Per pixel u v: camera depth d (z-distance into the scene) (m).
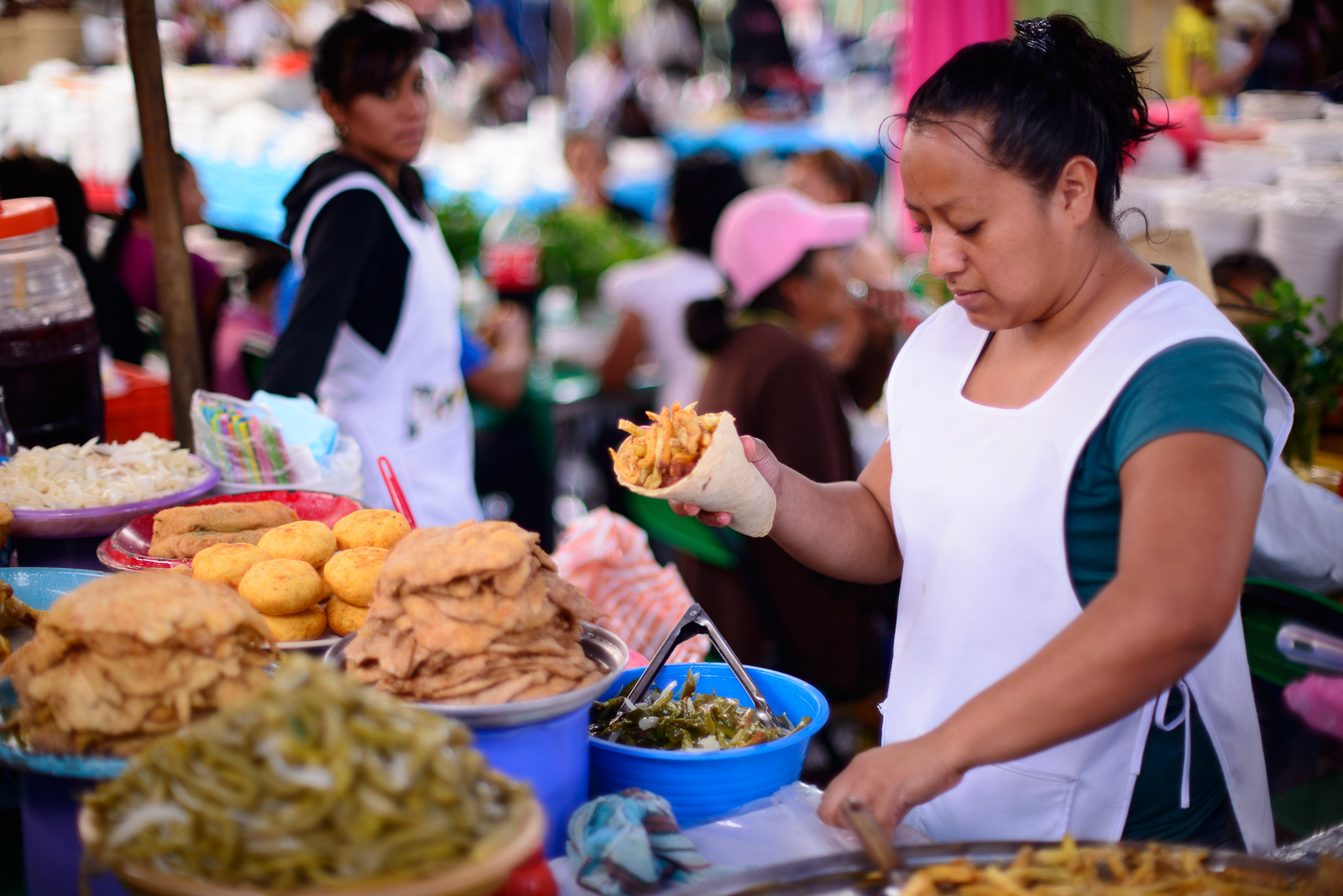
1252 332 2.47
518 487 4.73
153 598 1.11
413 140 2.72
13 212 2.31
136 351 3.97
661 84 8.98
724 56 9.48
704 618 1.48
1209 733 1.38
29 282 2.32
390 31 2.64
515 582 1.17
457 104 6.88
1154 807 1.37
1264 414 1.17
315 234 2.61
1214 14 4.20
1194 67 4.20
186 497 1.98
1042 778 1.35
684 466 1.39
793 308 3.03
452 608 1.16
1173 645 1.02
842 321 3.46
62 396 2.39
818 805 1.28
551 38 8.88
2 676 1.22
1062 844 1.07
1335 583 2.22
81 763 1.05
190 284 2.69
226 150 5.16
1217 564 1.04
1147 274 1.31
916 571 1.43
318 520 1.94
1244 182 3.30
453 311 2.92
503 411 4.61
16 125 5.07
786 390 2.81
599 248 5.49
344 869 0.80
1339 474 2.61
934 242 1.25
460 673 1.15
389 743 0.86
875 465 1.64
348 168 2.65
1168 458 1.11
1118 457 1.19
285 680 0.88
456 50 7.67
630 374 4.75
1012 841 1.12
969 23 4.29
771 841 1.22
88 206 3.93
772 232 2.97
